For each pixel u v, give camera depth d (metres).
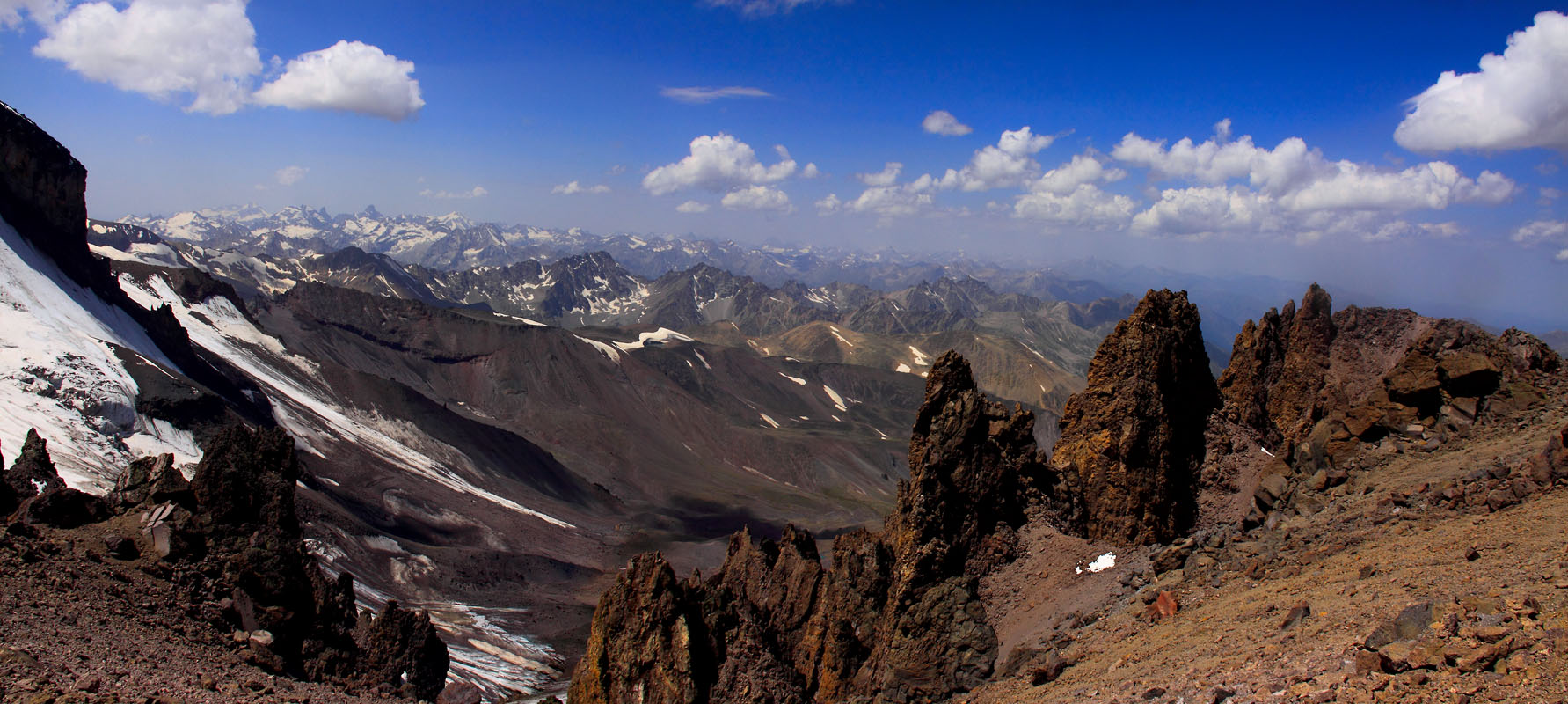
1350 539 35.50
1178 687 25.11
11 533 44.19
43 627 33.34
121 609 40.06
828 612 47.91
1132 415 50.00
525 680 94.31
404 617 53.38
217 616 44.25
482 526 155.50
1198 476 52.41
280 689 35.41
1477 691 17.48
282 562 47.50
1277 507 45.88
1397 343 61.34
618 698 42.91
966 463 49.25
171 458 51.50
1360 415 47.88
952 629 41.72
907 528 46.00
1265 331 62.91
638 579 44.38
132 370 136.50
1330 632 24.64
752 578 55.94
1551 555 24.44
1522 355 46.62
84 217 162.75
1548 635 18.16
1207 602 35.69
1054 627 42.28
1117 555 47.62
